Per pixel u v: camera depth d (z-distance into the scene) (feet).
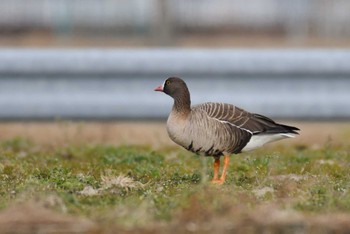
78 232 33.17
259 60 61.05
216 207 35.04
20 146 57.52
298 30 105.91
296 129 45.16
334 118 62.18
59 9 110.83
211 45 101.40
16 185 41.81
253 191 40.78
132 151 54.08
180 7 116.67
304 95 61.72
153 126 65.10
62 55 61.05
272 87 61.67
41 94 61.46
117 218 34.50
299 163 50.31
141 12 112.47
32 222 33.91
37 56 60.90
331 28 112.98
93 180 42.98
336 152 54.85
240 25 116.67
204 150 43.98
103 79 61.62
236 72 61.21
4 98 61.36
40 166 47.80
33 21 112.37
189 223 34.04
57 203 36.42
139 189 41.57
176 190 41.09
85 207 37.09
